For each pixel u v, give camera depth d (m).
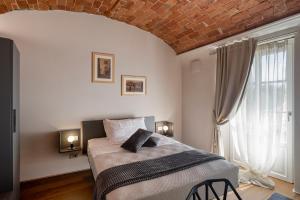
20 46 2.80
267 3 2.34
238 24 2.86
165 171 1.83
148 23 3.61
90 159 2.62
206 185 1.45
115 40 3.57
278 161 2.87
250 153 3.06
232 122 3.37
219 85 3.40
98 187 1.73
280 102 2.76
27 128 2.85
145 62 3.93
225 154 3.53
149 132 2.85
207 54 3.83
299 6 2.20
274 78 2.82
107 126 3.21
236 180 2.09
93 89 3.36
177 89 4.41
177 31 3.64
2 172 1.83
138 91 3.85
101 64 3.42
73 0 2.86
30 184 2.76
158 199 1.58
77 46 3.21
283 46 2.74
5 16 2.72
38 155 2.93
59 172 3.08
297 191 2.47
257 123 3.00
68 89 3.15
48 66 2.99
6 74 1.85
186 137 4.35
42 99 2.95
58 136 3.05
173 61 4.34
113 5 3.03
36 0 2.69
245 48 2.98
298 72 2.47
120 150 2.60
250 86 3.08
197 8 2.83
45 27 2.97
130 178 1.68
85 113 3.30
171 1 2.79
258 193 2.48
